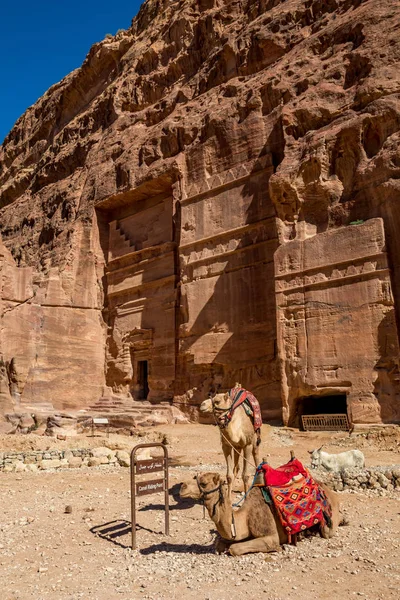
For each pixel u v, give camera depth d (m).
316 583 5.42
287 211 20.69
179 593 5.40
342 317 17.97
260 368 21.52
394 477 9.57
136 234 30.64
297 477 6.79
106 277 31.47
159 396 26.38
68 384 28.58
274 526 6.45
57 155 41.12
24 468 13.84
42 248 35.75
